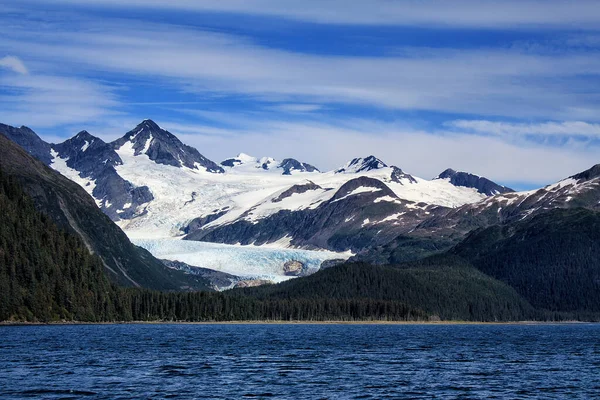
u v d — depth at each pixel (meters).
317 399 135.75
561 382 161.12
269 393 141.38
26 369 168.75
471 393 144.62
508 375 172.50
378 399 136.88
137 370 171.00
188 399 134.00
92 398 133.25
